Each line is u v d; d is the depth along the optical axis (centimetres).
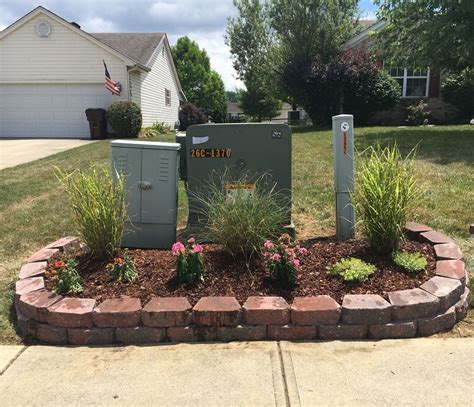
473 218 495
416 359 275
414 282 334
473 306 331
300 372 264
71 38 1862
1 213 620
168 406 238
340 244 410
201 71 5169
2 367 278
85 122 1930
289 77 1959
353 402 238
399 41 1334
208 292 332
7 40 1881
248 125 444
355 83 1808
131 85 1948
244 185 443
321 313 297
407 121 1883
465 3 1112
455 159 806
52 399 247
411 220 493
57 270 350
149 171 435
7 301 358
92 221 372
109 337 303
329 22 2011
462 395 241
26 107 1934
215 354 286
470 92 1761
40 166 1020
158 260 389
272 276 341
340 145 432
